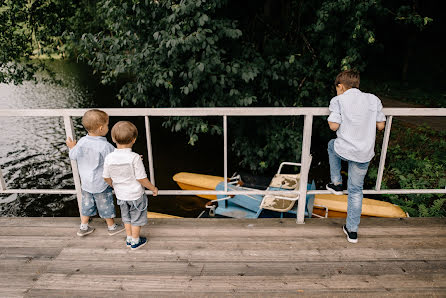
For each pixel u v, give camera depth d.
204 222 3.21
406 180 6.99
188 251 2.79
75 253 2.79
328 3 5.72
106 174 2.52
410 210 5.95
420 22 5.93
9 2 7.93
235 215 5.16
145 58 5.99
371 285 2.40
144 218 2.72
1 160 9.87
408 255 2.73
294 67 6.71
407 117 11.00
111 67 6.49
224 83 6.11
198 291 2.35
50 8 8.81
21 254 2.79
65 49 8.75
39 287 2.43
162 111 2.84
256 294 2.32
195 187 6.90
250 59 6.55
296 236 2.99
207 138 11.07
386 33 17.78
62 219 3.32
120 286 2.41
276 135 7.32
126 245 2.88
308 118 2.88
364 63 6.46
